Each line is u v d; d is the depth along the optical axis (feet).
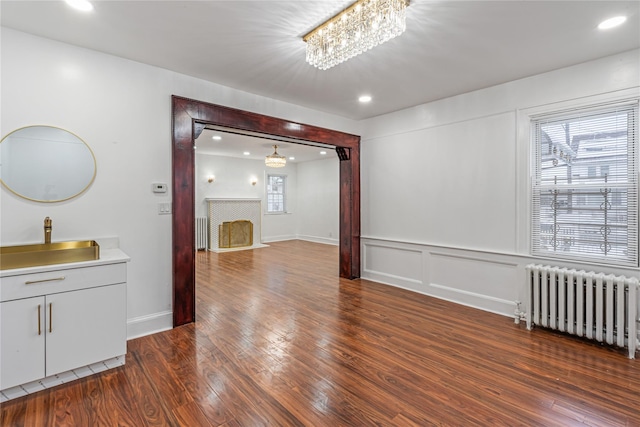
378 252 15.79
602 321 8.81
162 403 6.41
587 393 6.71
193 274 10.59
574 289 9.39
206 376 7.37
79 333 7.16
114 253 8.38
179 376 7.37
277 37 7.99
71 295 7.06
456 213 12.66
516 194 11.00
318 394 6.71
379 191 15.60
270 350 8.66
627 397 6.56
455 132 12.58
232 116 11.39
